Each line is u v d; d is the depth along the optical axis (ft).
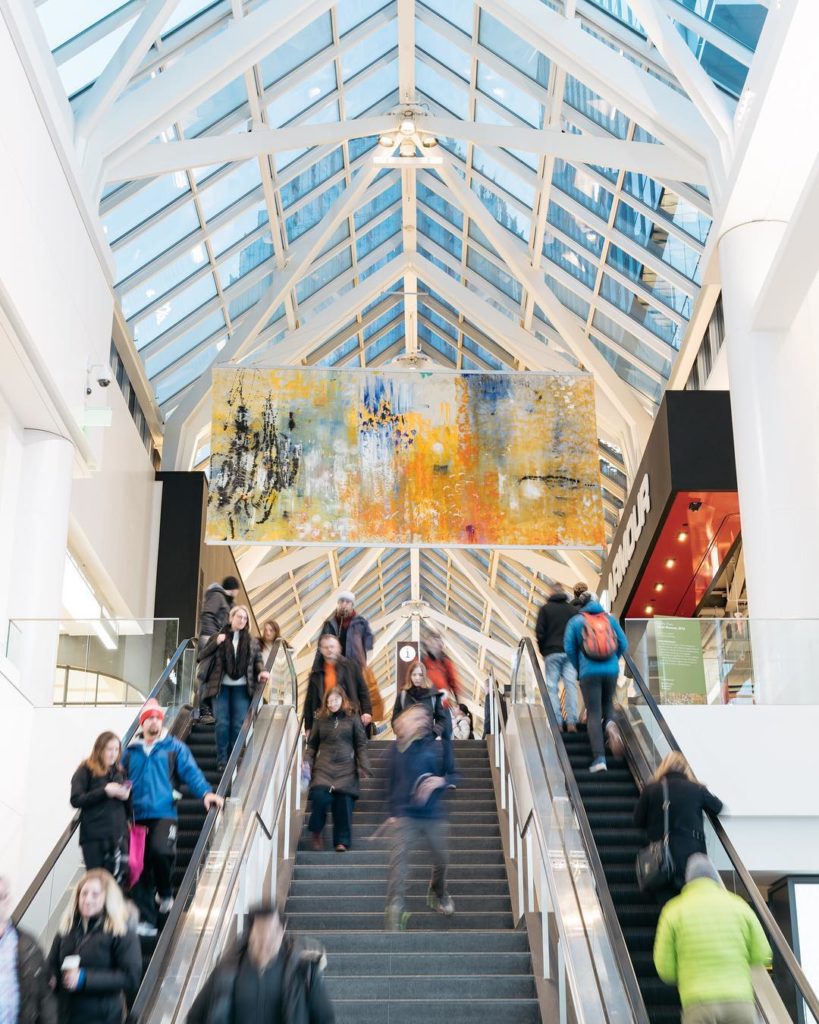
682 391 56.13
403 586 113.91
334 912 26.25
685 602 69.97
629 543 68.33
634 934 23.47
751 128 41.81
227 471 53.67
